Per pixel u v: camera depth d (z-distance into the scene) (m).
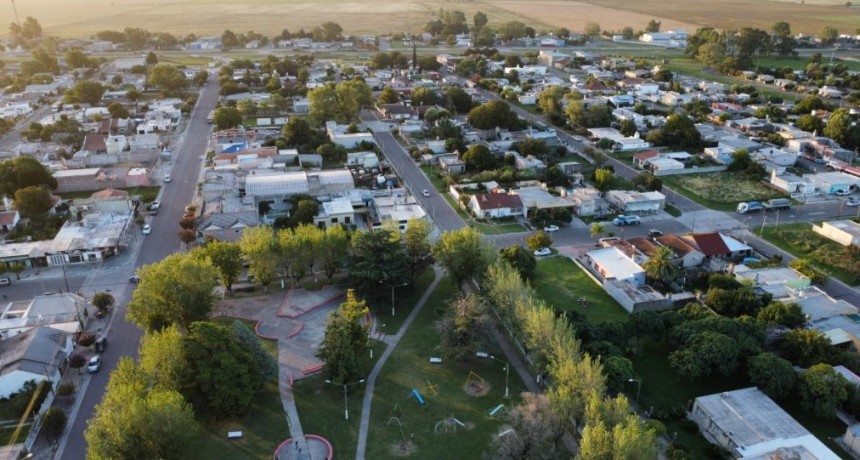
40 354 87.50
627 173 183.62
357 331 89.25
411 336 100.38
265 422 80.06
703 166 187.38
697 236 128.38
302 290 114.31
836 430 78.50
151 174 175.62
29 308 102.56
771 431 74.19
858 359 87.62
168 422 66.81
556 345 81.12
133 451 65.50
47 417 76.50
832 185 164.88
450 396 85.81
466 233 110.94
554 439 71.69
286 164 184.12
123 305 109.00
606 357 85.06
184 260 96.44
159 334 82.00
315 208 142.25
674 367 85.00
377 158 186.88
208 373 76.94
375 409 83.06
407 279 107.94
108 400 69.19
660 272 112.62
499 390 87.00
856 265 121.94
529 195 155.50
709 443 75.44
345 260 109.75
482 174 172.38
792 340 89.50
